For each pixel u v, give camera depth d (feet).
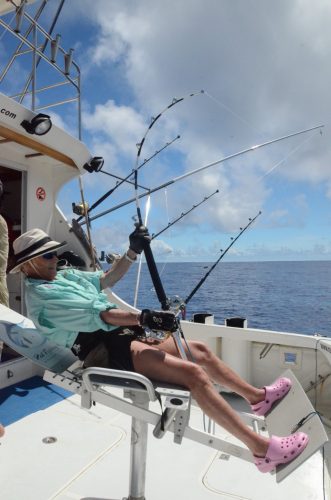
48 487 6.79
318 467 7.59
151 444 8.25
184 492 6.79
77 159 10.73
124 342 6.01
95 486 6.84
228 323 11.41
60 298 5.97
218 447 5.45
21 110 8.54
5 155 10.42
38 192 11.43
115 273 6.91
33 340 6.33
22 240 6.36
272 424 6.06
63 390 10.49
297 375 10.75
